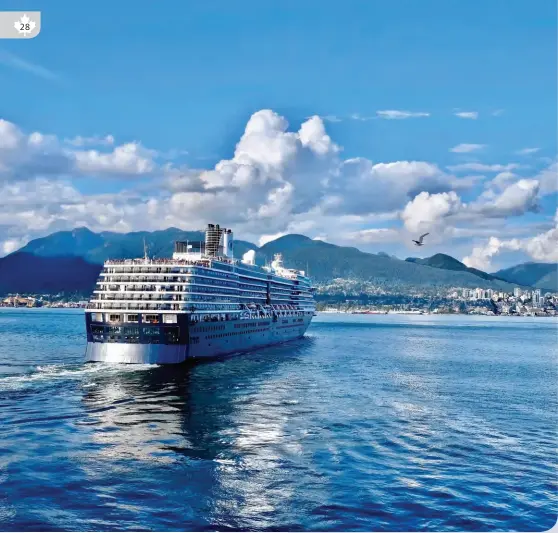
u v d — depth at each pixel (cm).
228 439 8319
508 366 16762
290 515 5966
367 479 6869
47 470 7031
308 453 7744
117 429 8744
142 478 6838
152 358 14488
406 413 9981
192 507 6109
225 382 12631
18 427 8775
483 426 9200
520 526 5775
